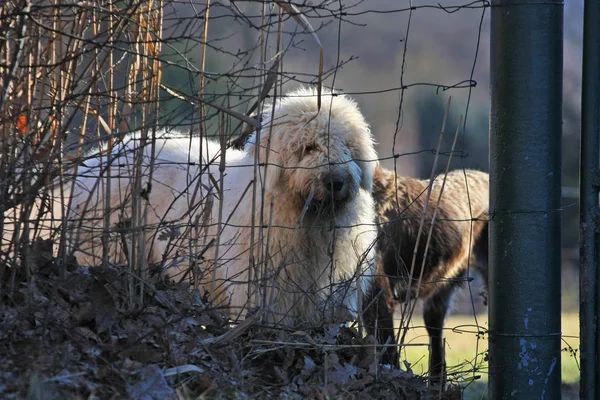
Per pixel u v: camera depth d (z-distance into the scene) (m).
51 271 8.98
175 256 10.02
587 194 9.28
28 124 8.56
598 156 9.23
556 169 9.00
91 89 10.04
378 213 17.36
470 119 70.69
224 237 12.53
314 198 12.20
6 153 8.47
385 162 54.72
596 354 9.33
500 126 9.01
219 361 8.64
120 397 7.24
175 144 14.80
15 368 7.19
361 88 73.31
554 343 9.08
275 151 12.34
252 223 9.91
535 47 8.81
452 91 72.94
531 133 8.88
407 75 73.69
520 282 8.98
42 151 8.79
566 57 56.06
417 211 18.05
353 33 73.50
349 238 12.94
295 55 54.84
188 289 9.91
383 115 72.69
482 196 19.98
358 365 9.53
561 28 8.96
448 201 19.02
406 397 9.25
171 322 8.50
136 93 10.06
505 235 9.03
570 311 39.81
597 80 9.17
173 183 13.99
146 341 8.41
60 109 8.62
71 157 9.07
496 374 9.19
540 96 8.86
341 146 12.70
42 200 8.70
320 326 9.95
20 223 8.45
